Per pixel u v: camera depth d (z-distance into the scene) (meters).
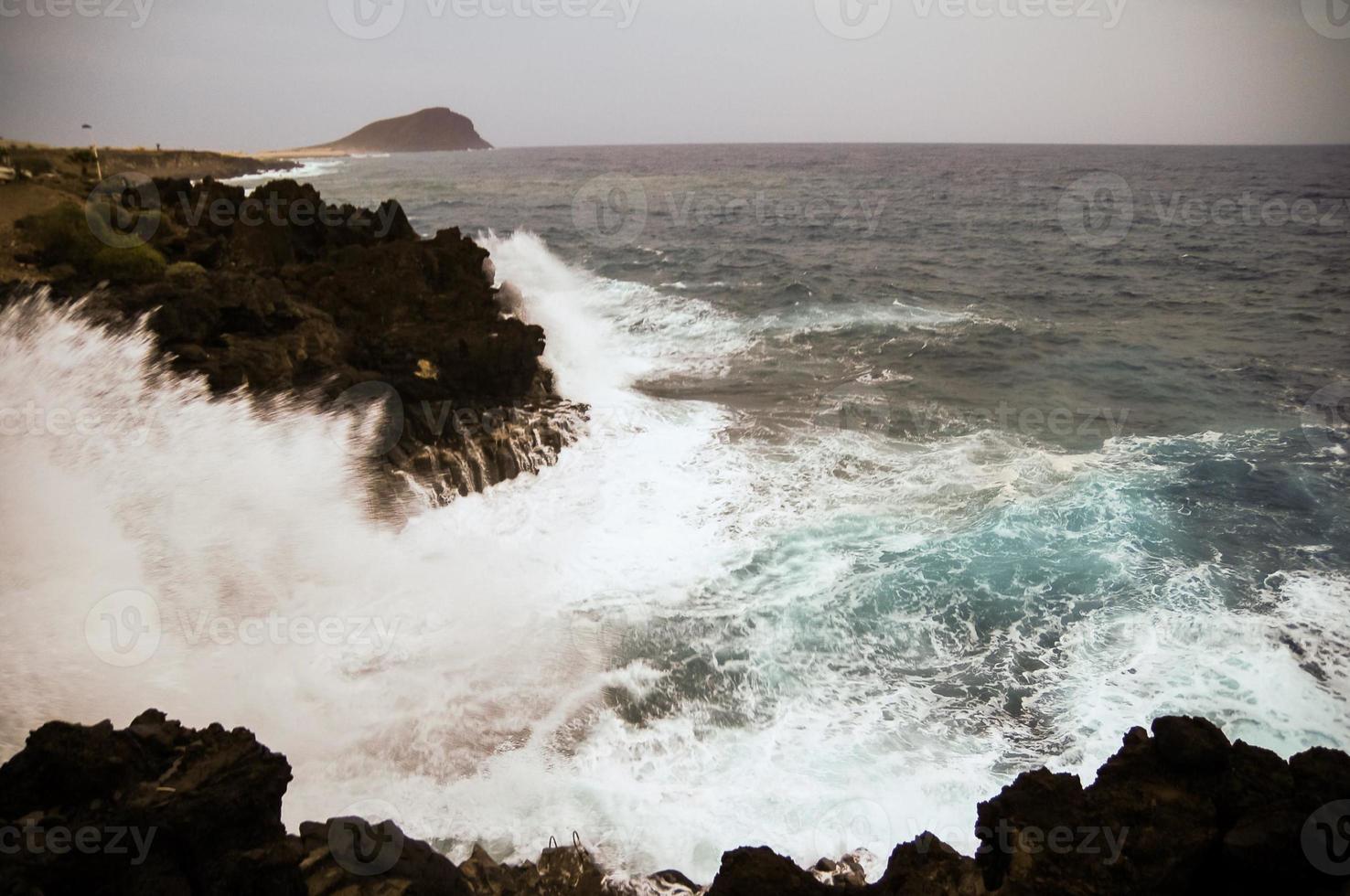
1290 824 6.43
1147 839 6.48
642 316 30.88
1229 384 23.66
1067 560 13.92
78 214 17.77
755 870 6.77
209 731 7.00
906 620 12.54
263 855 6.34
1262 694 10.76
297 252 21.39
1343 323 31.45
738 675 11.46
